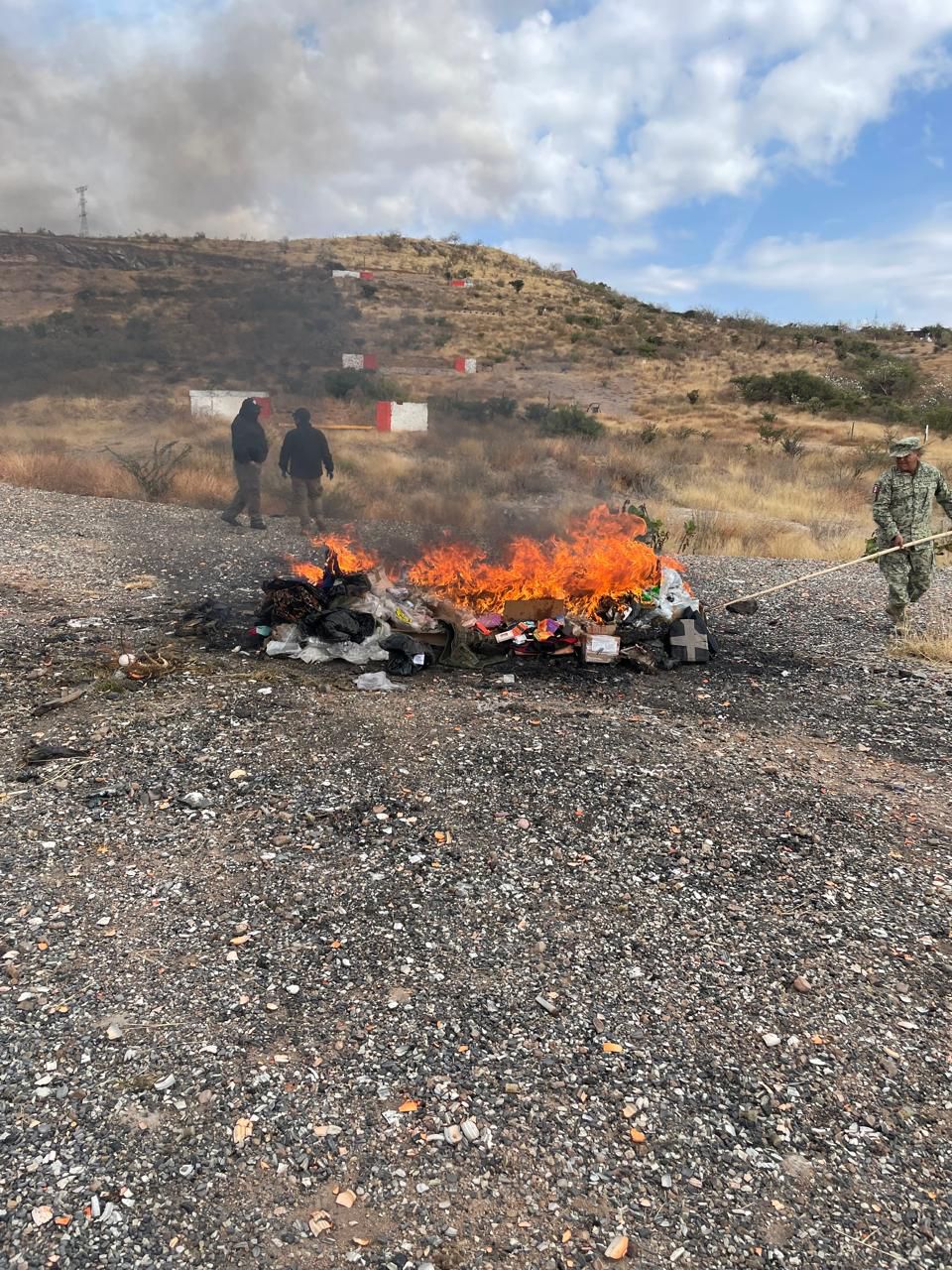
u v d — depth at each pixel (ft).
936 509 56.44
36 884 10.02
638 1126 7.12
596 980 8.87
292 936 9.34
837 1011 8.57
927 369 149.48
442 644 19.15
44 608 21.47
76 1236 5.90
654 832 11.80
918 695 18.07
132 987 8.44
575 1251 6.01
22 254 195.93
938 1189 6.66
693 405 117.50
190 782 12.65
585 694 17.40
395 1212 6.24
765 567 32.12
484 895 10.23
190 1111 7.02
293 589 19.33
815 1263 6.01
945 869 11.22
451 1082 7.46
